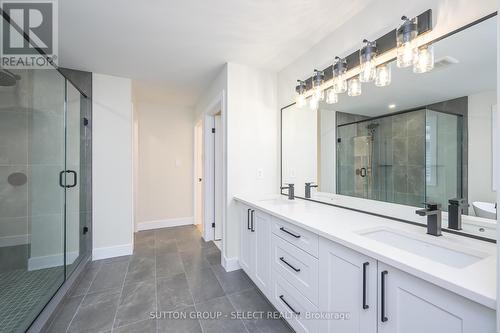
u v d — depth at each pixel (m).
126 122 2.83
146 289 2.07
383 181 1.53
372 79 1.49
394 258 0.85
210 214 3.39
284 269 1.57
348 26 1.71
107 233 2.76
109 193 2.76
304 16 1.66
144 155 3.94
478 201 1.09
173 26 1.77
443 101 1.21
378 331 0.93
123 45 2.05
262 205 1.93
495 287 0.65
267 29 1.82
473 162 1.11
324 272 1.21
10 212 2.12
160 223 4.06
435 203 1.15
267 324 1.63
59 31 1.82
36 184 2.17
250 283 2.18
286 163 2.50
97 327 1.58
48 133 2.24
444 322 0.72
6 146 2.12
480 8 1.05
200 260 2.71
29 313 1.60
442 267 0.78
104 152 2.73
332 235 1.13
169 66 2.49
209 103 3.07
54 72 2.24
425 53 1.23
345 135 1.82
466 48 1.10
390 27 1.40
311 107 2.07
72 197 2.39
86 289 2.06
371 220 1.43
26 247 2.11
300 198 2.32
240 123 2.46
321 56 1.98
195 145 4.20
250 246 2.12
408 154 1.39
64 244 2.15
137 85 3.09
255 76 2.52
